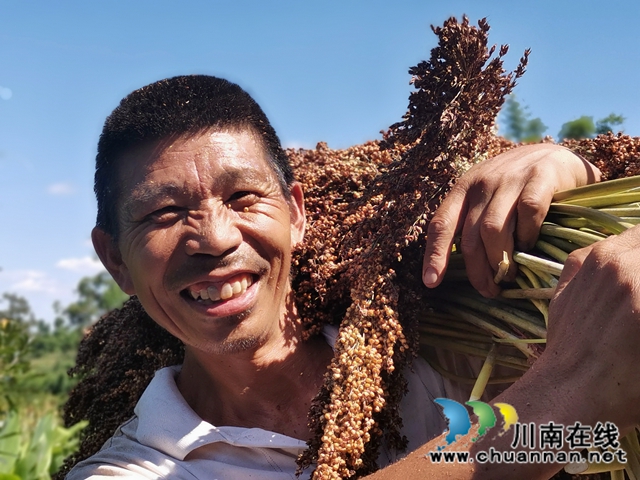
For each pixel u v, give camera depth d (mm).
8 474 3688
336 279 1722
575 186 1620
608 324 1179
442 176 1602
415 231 1559
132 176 1556
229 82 1708
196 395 1741
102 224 1724
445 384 1716
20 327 4738
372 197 1662
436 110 1532
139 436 1663
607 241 1257
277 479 1551
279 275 1604
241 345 1540
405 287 1621
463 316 1662
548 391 1203
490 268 1546
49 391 11508
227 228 1498
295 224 1817
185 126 1538
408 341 1601
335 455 1365
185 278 1505
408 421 1662
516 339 1501
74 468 1749
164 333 2049
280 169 1708
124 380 2029
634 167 1687
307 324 1727
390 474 1262
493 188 1548
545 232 1534
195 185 1506
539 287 1474
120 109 1625
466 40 1479
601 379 1173
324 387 1450
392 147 1586
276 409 1685
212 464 1574
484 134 1637
